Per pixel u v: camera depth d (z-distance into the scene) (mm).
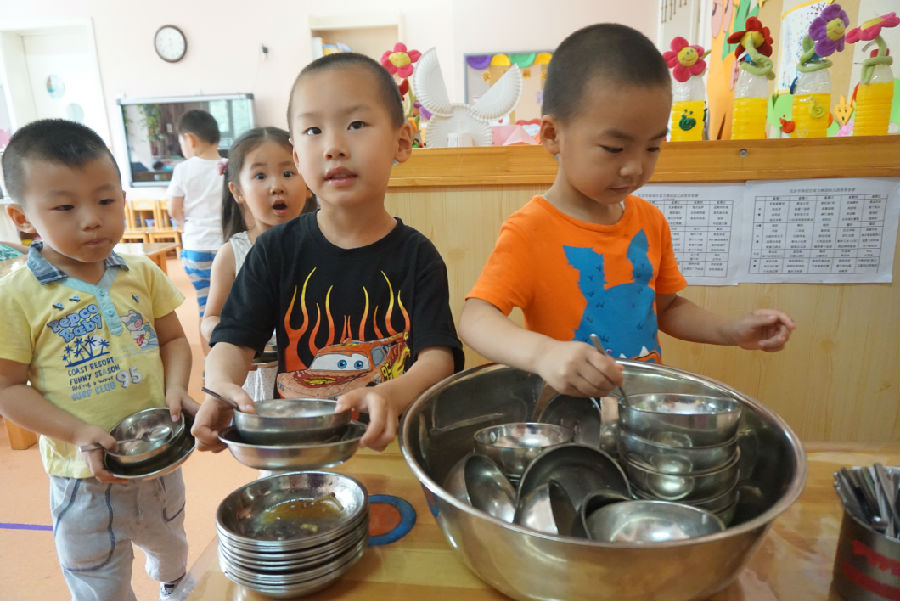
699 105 1236
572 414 609
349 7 4715
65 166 760
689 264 1205
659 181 1161
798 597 399
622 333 758
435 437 548
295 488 499
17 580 1241
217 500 1539
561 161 681
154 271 1013
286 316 746
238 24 4832
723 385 552
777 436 472
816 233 1150
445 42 4707
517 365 567
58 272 870
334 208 711
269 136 1165
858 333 1205
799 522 484
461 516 359
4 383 820
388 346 740
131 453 730
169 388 919
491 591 406
